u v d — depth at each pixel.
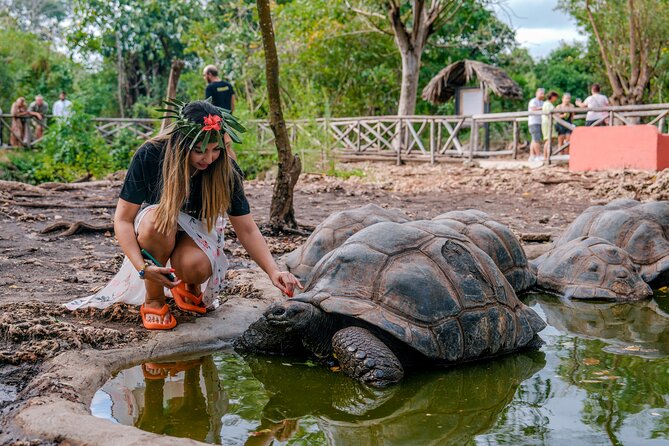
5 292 4.29
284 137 6.40
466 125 21.02
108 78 29.89
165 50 28.75
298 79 21.48
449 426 2.73
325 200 9.30
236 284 4.62
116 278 3.92
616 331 4.09
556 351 3.69
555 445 2.51
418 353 3.33
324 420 2.81
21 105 16.53
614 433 2.60
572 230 5.77
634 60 19.83
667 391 3.06
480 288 3.52
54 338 3.39
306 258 4.68
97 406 2.86
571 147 12.34
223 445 2.56
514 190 10.52
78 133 13.65
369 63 23.05
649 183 9.84
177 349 3.55
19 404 2.72
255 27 25.22
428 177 12.59
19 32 24.27
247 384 3.19
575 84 28.84
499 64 27.94
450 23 23.81
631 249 5.32
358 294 3.32
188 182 3.36
